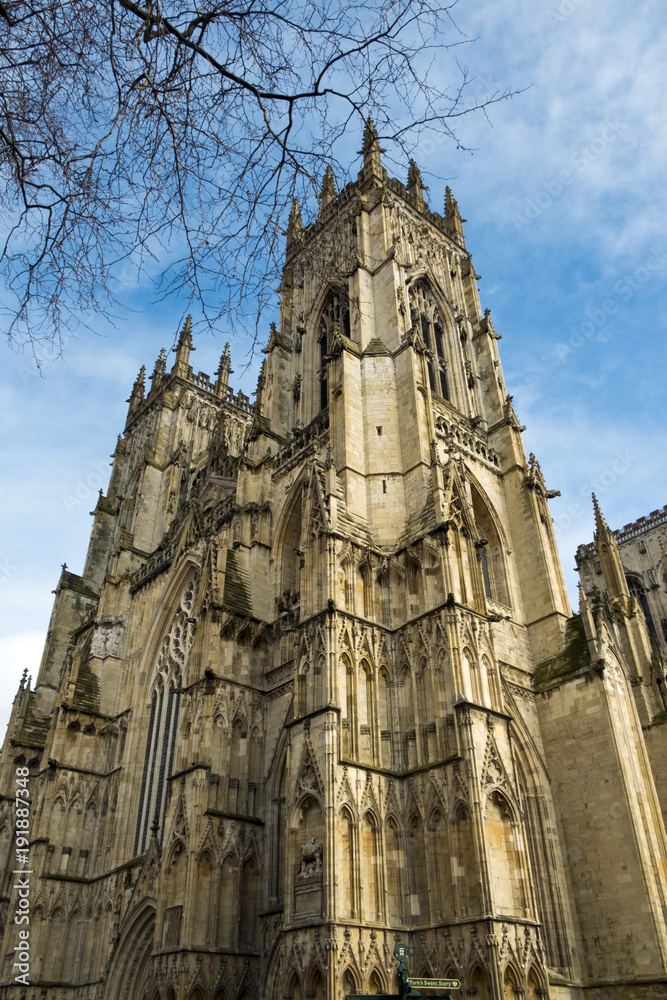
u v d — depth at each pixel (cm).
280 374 8994
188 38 1650
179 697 7800
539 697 6175
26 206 1597
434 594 5394
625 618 7856
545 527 7169
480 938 4059
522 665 6375
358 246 8225
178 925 5166
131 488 12231
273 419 8525
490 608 6469
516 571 7044
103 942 6912
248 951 5200
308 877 4428
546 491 7500
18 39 1523
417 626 5338
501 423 7969
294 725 4997
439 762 4709
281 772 5850
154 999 5012
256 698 6300
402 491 6209
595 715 5756
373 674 5200
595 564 13788
